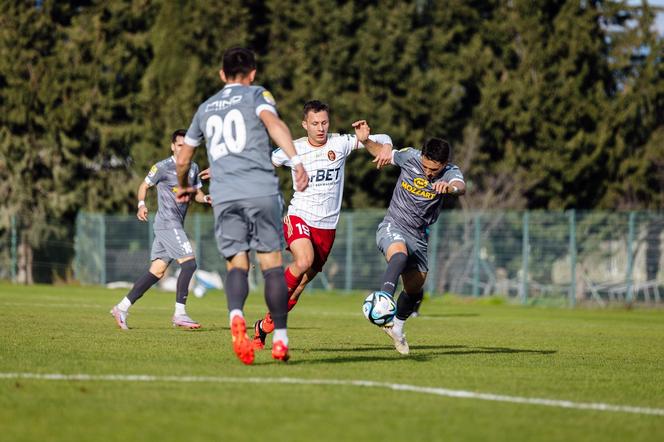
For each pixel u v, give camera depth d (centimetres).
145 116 11525
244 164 2116
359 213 9700
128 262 10269
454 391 1942
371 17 10819
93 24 11625
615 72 11294
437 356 2697
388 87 10850
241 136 2114
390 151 2780
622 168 10556
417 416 1655
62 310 4684
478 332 4044
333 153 2848
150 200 11162
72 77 11500
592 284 8812
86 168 11775
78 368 2131
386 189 10850
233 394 1803
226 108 2136
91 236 10500
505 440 1491
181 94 10825
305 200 2838
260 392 1834
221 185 2125
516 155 10725
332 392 1859
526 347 3231
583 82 10669
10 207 11131
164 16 11238
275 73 10900
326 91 10562
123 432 1475
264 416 1608
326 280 9831
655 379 2344
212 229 10138
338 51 10800
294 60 10969
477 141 10819
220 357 2420
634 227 8681
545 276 8831
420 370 2280
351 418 1614
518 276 9000
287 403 1727
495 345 3269
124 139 11600
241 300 2144
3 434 1452
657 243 8612
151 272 3572
